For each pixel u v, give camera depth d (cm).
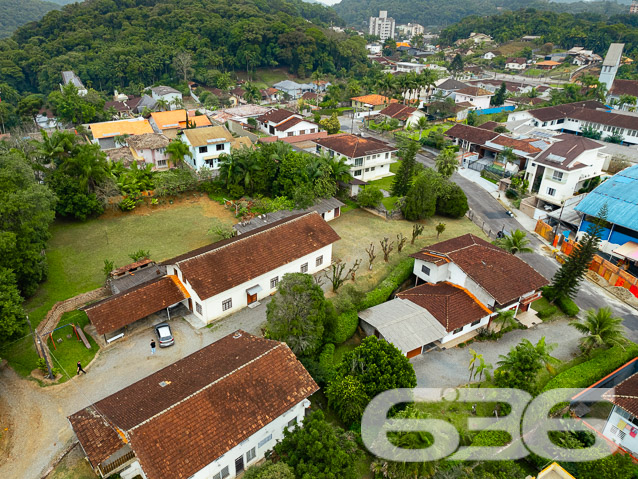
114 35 17612
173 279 4303
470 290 4378
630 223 5291
